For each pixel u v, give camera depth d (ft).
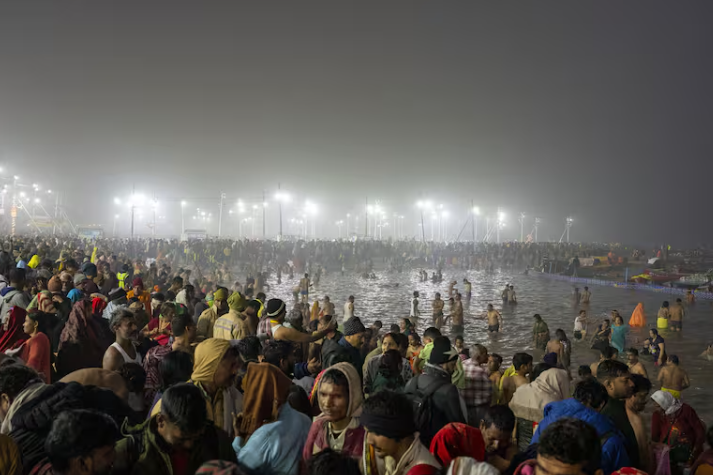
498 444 14.06
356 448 12.31
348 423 12.52
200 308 34.60
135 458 10.80
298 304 68.18
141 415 15.70
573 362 53.88
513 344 63.00
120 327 18.07
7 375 12.49
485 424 14.23
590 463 9.02
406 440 10.74
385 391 10.94
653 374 49.47
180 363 14.32
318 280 126.41
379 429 10.36
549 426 9.39
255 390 12.56
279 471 11.71
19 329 21.12
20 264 50.55
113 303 28.81
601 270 152.87
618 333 57.82
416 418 15.47
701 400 41.55
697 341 64.59
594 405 13.89
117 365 17.70
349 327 22.99
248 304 27.76
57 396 11.60
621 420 14.85
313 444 12.39
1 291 28.76
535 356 56.65
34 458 11.02
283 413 12.55
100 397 12.71
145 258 164.76
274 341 19.76
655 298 106.01
